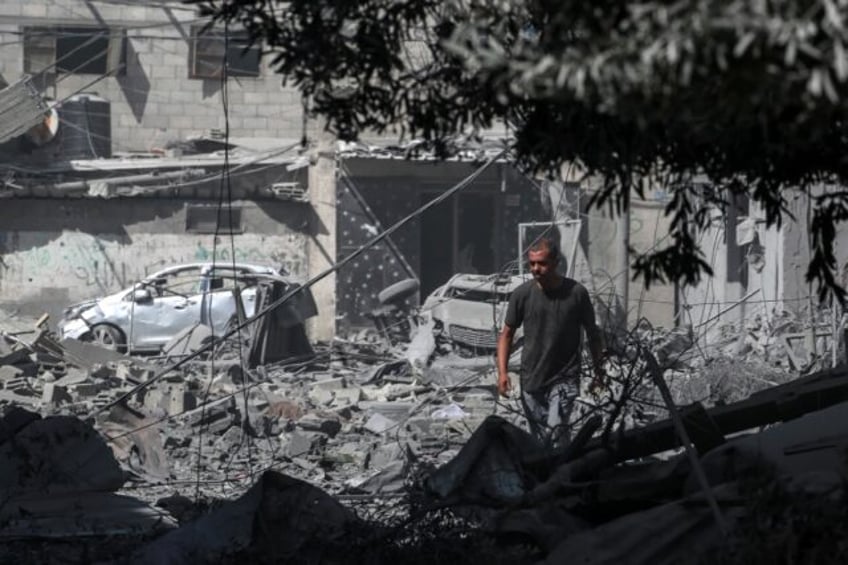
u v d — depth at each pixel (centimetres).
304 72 658
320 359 3344
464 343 3102
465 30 523
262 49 677
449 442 1883
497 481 993
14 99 4100
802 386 1041
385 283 4378
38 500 1179
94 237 4272
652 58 458
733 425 1027
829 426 934
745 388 2073
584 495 941
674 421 912
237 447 1902
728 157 660
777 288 2914
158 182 4272
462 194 4381
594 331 1319
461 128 666
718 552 740
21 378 2772
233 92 4547
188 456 1817
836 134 637
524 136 646
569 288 1314
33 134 4272
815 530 683
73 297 4266
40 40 4497
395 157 4184
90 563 1033
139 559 969
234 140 4475
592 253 4053
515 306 1330
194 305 3581
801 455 887
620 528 837
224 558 952
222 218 4328
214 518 997
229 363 2911
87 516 1165
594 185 2522
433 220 4409
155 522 1176
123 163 4291
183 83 4559
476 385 2709
